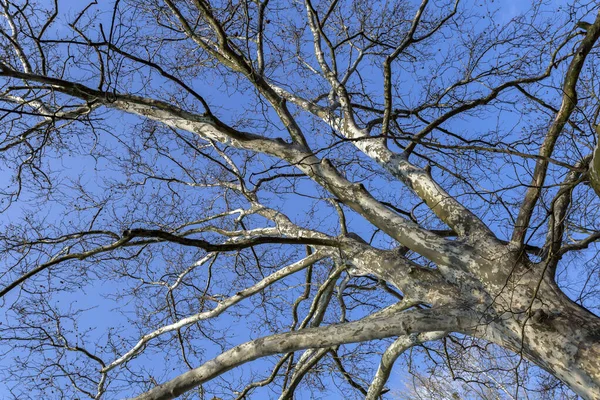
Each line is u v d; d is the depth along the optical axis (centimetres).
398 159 666
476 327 515
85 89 553
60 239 651
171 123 731
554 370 463
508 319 494
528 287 504
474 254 544
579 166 518
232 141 703
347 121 755
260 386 782
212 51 627
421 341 671
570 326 468
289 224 732
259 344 553
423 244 576
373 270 614
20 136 739
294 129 687
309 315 775
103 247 546
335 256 690
